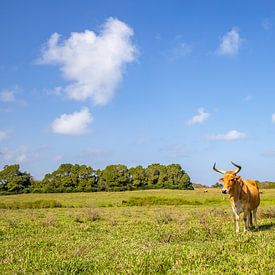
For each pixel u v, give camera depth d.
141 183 104.81
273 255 10.36
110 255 11.96
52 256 12.16
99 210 37.81
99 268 10.20
